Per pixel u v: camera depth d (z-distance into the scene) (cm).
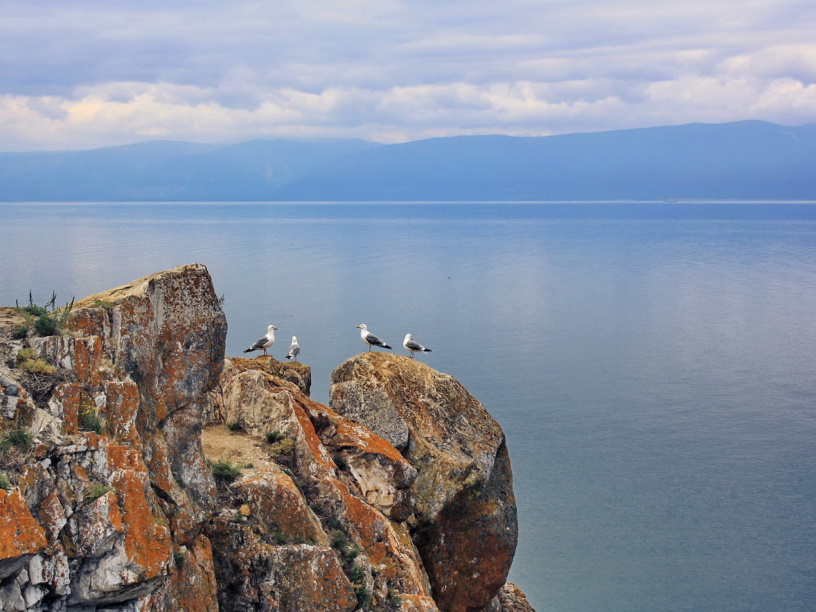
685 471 7531
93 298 1705
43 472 1327
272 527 1831
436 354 12681
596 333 15488
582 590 5119
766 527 6306
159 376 1684
